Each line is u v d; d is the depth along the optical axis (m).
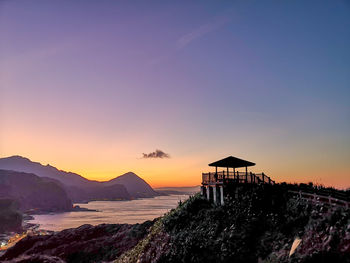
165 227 31.09
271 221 24.00
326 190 27.52
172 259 24.00
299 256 17.66
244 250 21.81
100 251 41.81
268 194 28.45
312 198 24.62
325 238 17.55
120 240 44.09
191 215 31.14
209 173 35.31
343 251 15.92
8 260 42.97
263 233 23.00
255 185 31.45
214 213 28.80
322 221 19.31
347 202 20.05
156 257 25.95
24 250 47.72
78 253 42.06
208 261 22.22
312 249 17.48
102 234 50.62
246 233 23.48
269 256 19.86
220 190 32.03
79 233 51.34
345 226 17.42
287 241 20.41
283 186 30.09
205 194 35.31
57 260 40.47
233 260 21.25
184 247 24.70
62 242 48.66
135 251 32.84
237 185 31.83
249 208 27.00
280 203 26.47
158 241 29.45
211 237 24.97
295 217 22.73
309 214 21.94
